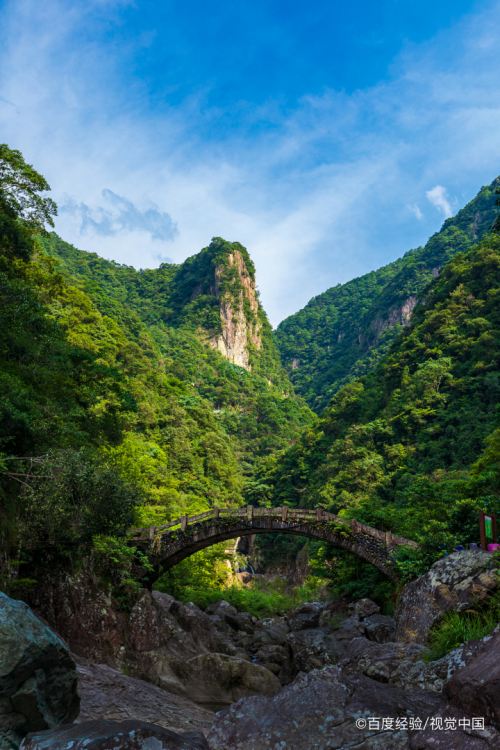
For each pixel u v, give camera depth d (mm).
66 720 6383
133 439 63594
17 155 28750
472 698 5223
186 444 95250
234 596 40688
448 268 115562
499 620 9906
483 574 12250
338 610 30594
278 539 92688
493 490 23375
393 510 30672
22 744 5020
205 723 13555
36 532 17500
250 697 6250
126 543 26672
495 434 33156
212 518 27906
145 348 146625
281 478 107750
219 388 180500
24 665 5828
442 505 23812
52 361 24062
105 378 27781
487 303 95062
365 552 25844
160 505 56000
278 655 25312
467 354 88938
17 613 6184
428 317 106375
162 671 19828
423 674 8523
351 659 12281
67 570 19547
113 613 20547
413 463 75562
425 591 13547
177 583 37094
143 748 4613
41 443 19453
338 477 83188
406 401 88312
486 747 4762
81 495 16859
